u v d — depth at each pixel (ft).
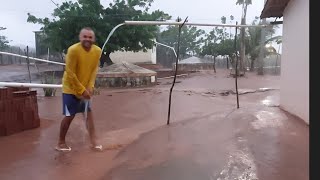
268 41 109.91
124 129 24.45
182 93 50.21
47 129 24.06
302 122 24.56
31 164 16.21
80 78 18.10
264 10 32.30
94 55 18.17
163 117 29.58
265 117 26.86
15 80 74.79
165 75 104.22
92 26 89.76
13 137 21.57
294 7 27.84
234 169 14.61
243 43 105.19
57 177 14.55
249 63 140.15
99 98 44.98
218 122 25.05
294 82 27.73
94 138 18.95
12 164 16.20
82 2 94.43
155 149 18.35
